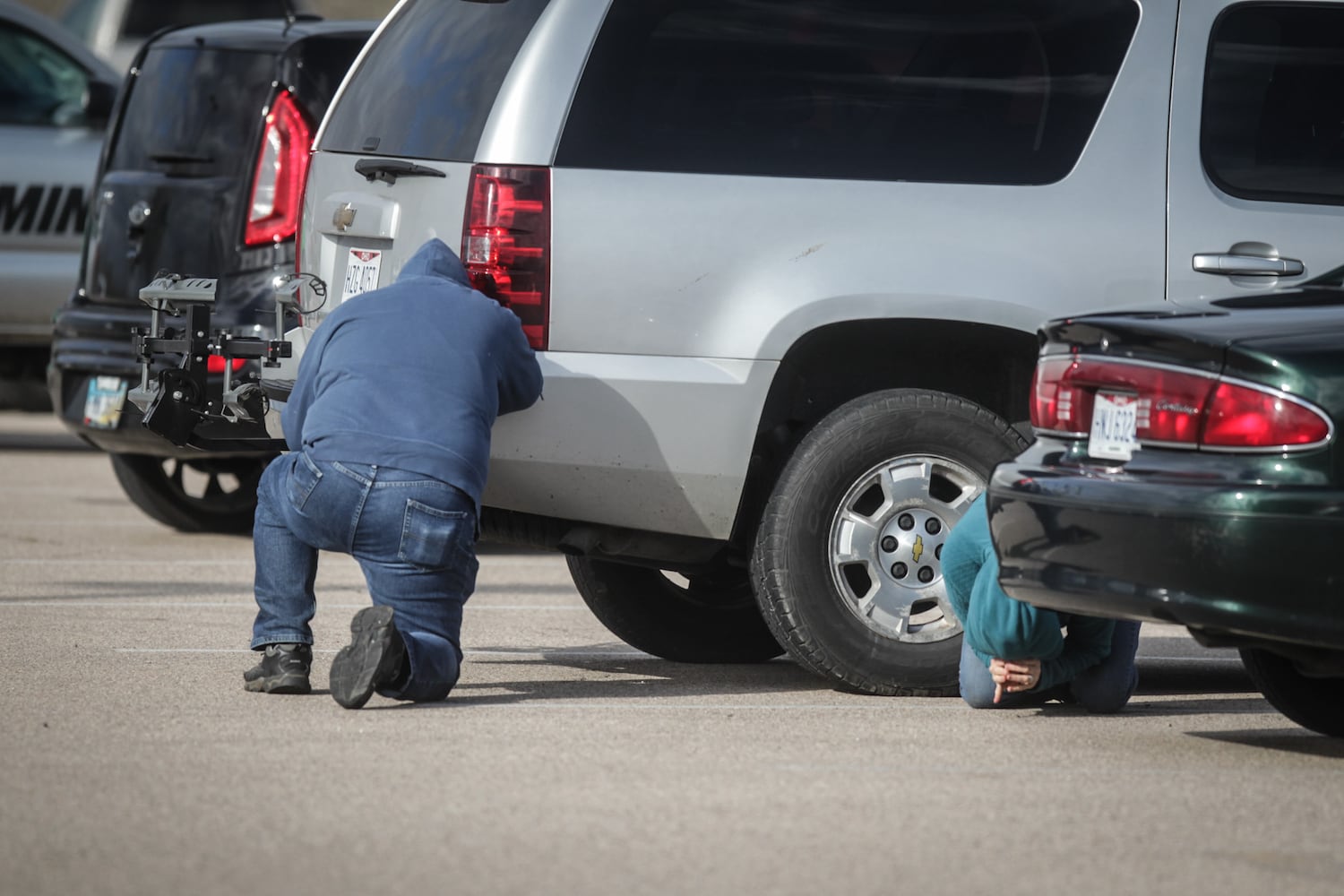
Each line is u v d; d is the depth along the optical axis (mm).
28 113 47062
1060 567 20000
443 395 22625
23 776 18766
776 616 23609
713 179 23219
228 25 37688
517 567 37656
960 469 23734
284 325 26906
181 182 36344
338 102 26594
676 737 21109
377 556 22656
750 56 23672
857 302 23109
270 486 23188
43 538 38875
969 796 18500
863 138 23656
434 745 20344
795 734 21406
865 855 16344
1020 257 23484
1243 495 18734
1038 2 24234
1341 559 18609
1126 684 23078
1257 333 19312
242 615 29797
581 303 22984
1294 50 24641
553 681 25109
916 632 23859
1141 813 17938
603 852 16297
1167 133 24109
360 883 15398
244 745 20266
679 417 22953
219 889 15234
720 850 16406
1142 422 19641
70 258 46531
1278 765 20156
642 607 27016
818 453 23531
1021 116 23984
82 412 37094
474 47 24266
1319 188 24422
